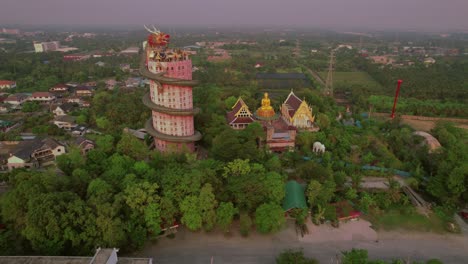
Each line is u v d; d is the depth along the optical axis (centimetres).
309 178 11075
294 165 12900
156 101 12700
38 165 13025
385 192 11025
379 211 10438
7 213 8144
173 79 11762
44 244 7556
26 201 8219
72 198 8306
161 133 13175
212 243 8856
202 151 14250
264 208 8950
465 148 12681
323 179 10894
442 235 9494
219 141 12000
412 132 16862
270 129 13838
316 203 9994
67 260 7012
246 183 9262
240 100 16150
